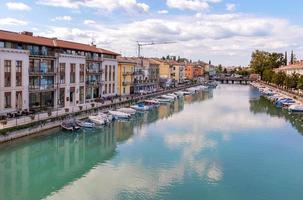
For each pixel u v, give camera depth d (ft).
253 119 283.18
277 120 278.67
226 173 145.48
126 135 213.87
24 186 129.08
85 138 204.74
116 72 367.86
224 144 195.21
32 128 188.75
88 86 309.42
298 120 278.26
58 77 260.01
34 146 180.55
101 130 227.81
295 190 128.47
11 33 237.04
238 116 299.17
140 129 233.55
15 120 194.18
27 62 225.56
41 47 248.32
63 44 277.44
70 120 218.18
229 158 167.32
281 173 146.72
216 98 464.24
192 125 252.01
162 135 215.72
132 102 339.16
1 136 166.91
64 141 196.13
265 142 201.67
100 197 119.75
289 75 541.34
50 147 181.98
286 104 356.59
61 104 267.59
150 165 154.40
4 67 206.49
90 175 141.28
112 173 143.64
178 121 268.82
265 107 363.97
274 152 179.63
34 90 235.20
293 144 197.06
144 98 383.04
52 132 205.16
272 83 643.04
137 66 438.40
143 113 308.60
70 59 274.57
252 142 201.16
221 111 330.75
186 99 447.01
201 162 160.35
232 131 232.12
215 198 120.26
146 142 196.85
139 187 128.57
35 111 229.86
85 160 161.79
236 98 465.88
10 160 157.79
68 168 149.79
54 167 150.82
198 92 564.30
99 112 261.85
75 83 283.38
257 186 131.95
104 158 164.86
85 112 244.22
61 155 169.27
